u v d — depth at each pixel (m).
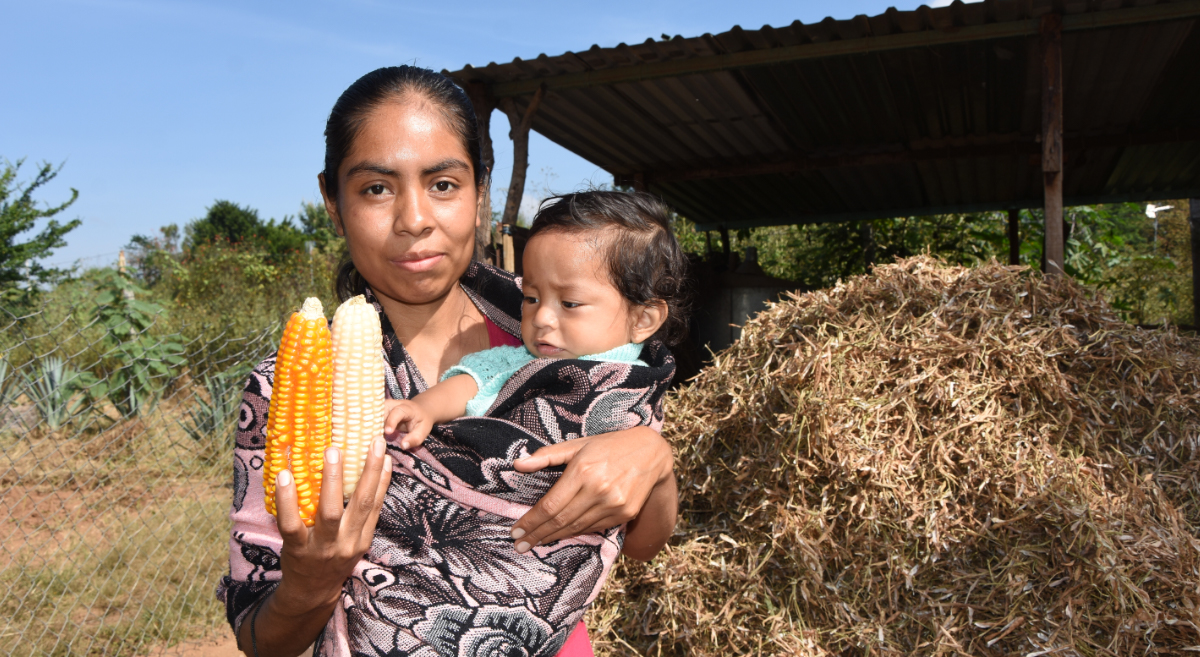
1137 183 10.09
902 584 2.66
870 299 3.32
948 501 2.72
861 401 2.90
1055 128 5.06
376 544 1.17
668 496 1.49
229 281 15.74
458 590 1.16
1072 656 2.39
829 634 2.68
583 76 5.98
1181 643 2.37
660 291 1.50
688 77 6.05
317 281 15.57
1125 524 2.57
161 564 4.43
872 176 9.38
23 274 17.45
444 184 1.25
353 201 1.24
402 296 1.32
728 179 9.46
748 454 3.14
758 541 2.93
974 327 3.13
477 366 1.38
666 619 2.89
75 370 6.69
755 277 8.24
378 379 1.11
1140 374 2.97
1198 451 2.81
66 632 3.83
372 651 1.14
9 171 17.56
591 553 1.28
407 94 1.23
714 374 3.54
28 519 5.11
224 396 6.72
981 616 2.52
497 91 6.20
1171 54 5.73
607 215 1.46
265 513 1.20
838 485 2.81
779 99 6.67
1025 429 2.84
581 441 1.24
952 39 5.23
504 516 1.21
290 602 1.07
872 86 6.38
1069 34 5.33
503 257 6.20
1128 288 12.88
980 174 9.37
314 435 1.02
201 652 3.79
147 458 6.21
